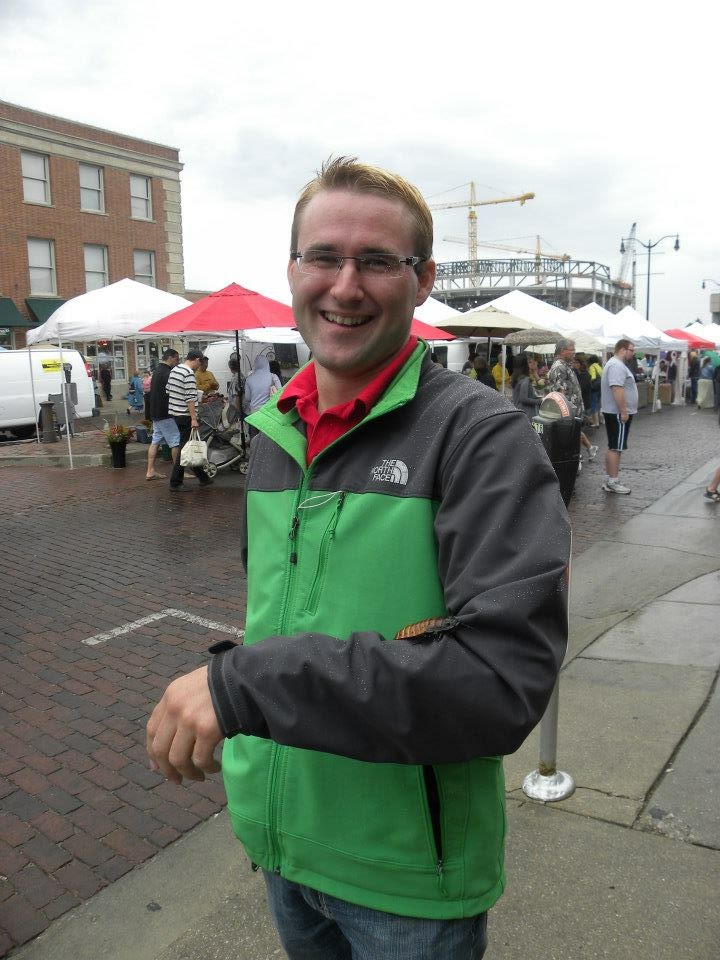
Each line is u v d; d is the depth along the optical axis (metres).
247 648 0.98
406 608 1.08
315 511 1.19
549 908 2.31
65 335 11.69
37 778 3.32
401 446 1.12
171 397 10.16
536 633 0.90
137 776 3.34
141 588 6.02
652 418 20.42
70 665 4.53
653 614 4.95
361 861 1.13
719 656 4.12
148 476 11.13
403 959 1.14
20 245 26.33
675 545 6.84
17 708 3.98
